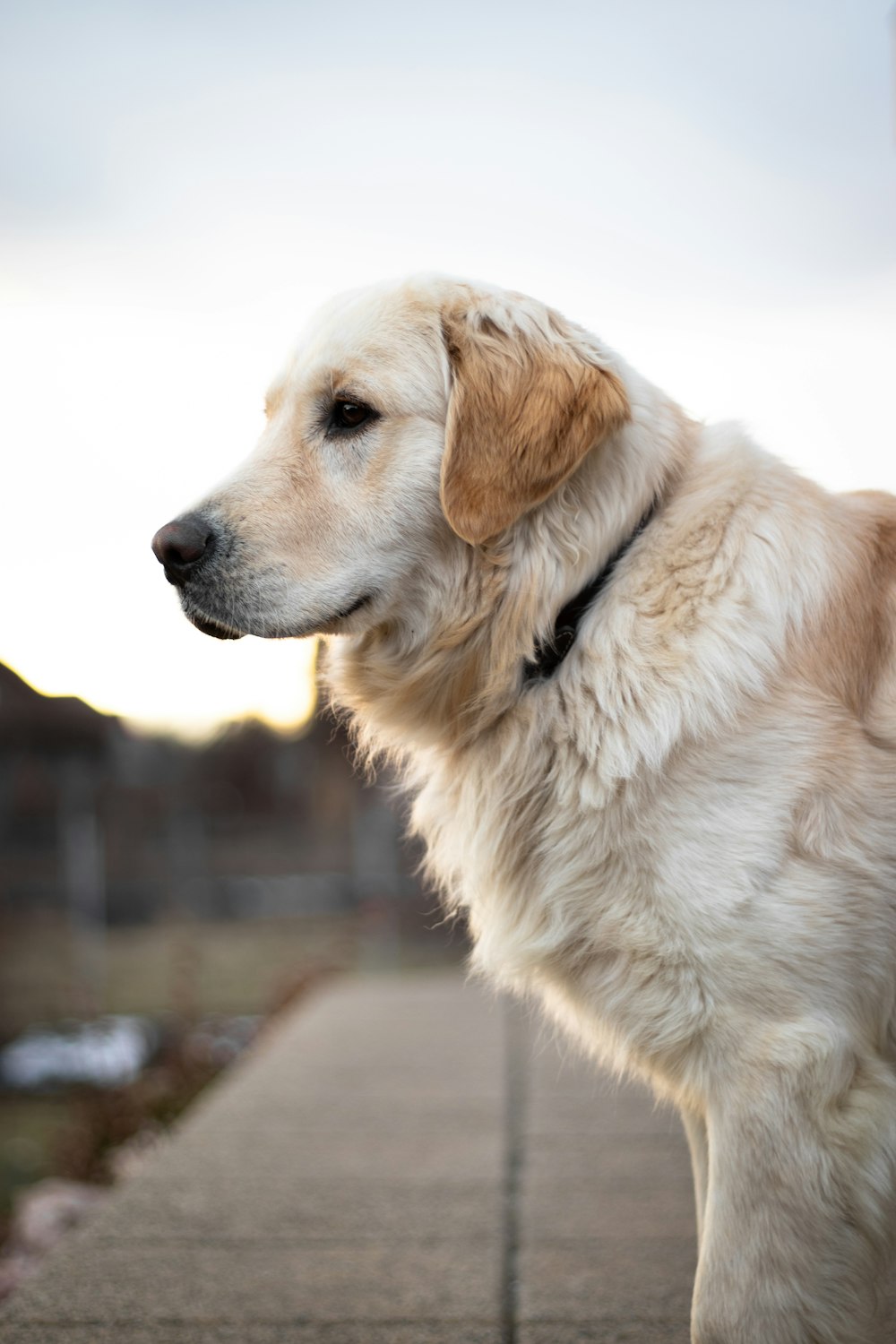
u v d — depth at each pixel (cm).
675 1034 210
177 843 3025
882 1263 205
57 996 1332
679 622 223
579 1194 352
